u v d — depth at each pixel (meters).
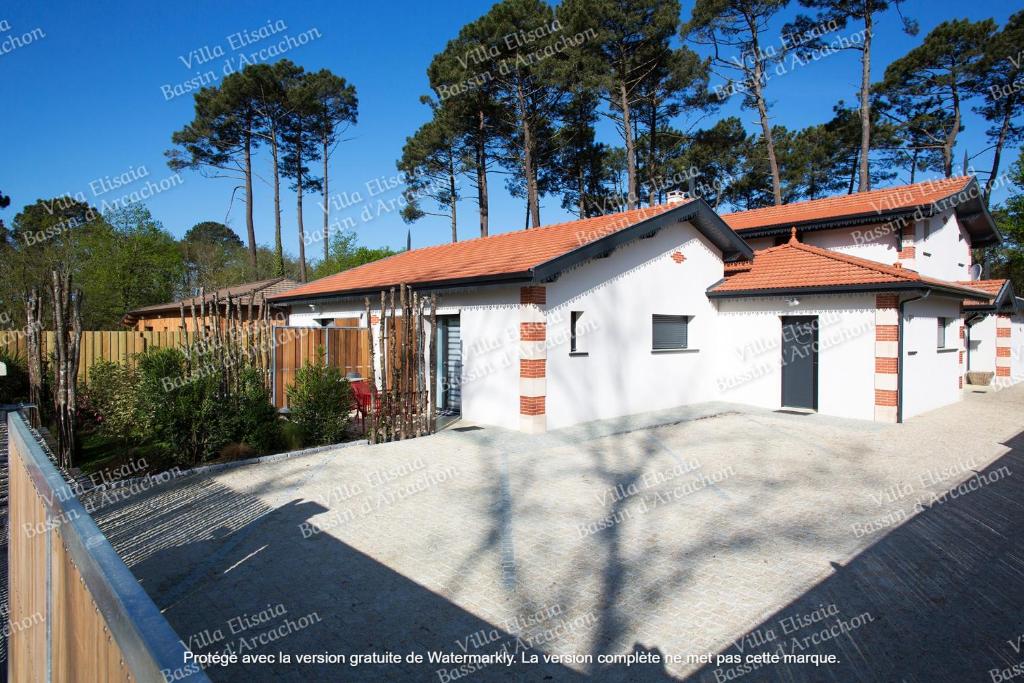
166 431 8.32
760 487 7.73
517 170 31.38
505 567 5.25
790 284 13.39
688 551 5.62
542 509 6.83
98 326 27.02
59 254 25.33
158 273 31.41
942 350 15.21
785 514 6.67
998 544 5.78
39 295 10.62
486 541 5.85
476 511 6.74
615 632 4.18
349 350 14.08
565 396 11.40
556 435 10.68
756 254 16.12
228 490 7.42
